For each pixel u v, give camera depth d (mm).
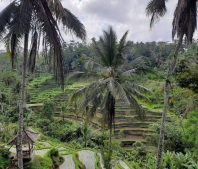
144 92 11578
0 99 30000
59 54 7023
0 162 9492
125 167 14477
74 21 7863
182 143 16891
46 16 6734
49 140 20188
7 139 16125
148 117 29703
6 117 24156
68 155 15375
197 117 14484
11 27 6254
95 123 28953
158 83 42188
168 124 18797
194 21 8875
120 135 25016
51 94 41844
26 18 6238
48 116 27453
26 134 10430
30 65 8172
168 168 12414
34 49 7617
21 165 8062
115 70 11727
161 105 34844
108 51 11195
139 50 63250
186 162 13305
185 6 8461
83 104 10891
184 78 9711
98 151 17266
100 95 11172
